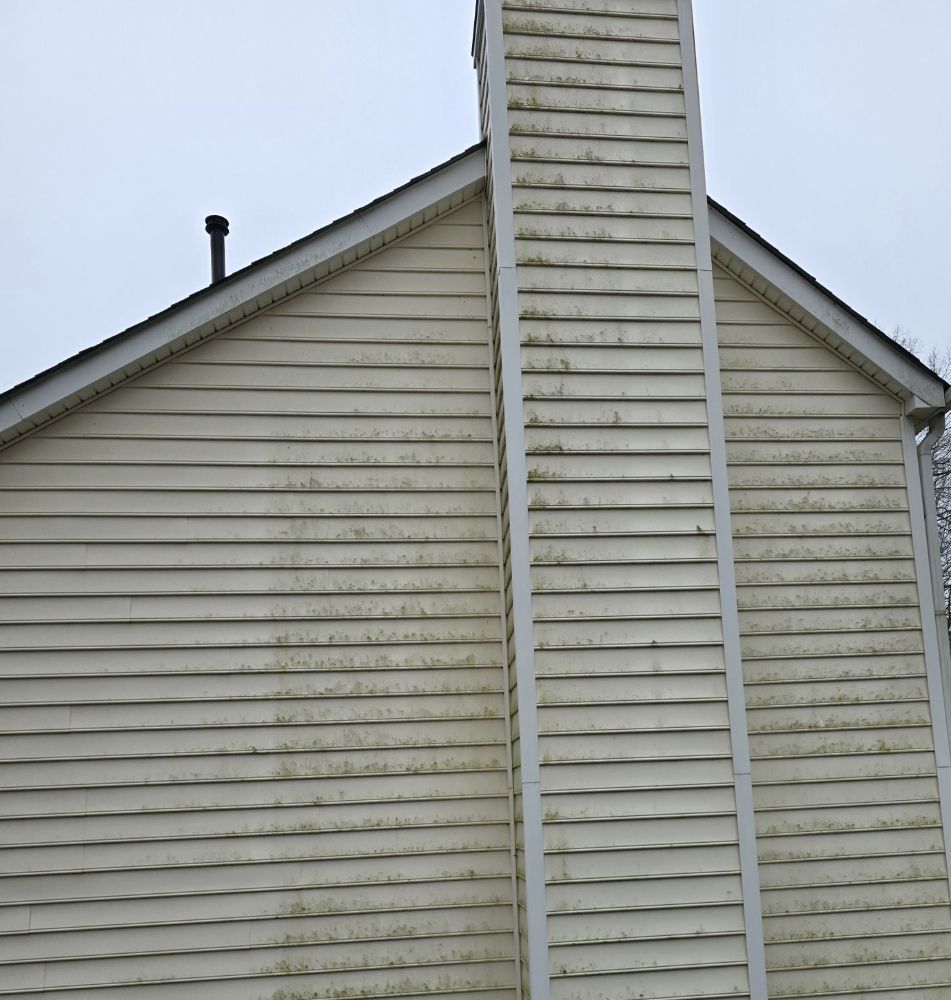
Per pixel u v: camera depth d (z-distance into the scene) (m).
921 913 4.90
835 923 4.84
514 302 4.58
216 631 4.66
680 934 4.11
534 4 4.92
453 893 4.57
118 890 4.37
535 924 4.03
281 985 4.40
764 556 5.18
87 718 4.49
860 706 5.08
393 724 4.70
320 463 4.89
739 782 4.27
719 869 4.18
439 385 5.05
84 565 4.62
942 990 4.83
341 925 4.48
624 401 4.57
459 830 4.64
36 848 4.36
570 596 4.35
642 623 4.37
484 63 5.28
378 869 4.55
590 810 4.17
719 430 4.60
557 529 4.40
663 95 4.94
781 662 5.08
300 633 4.72
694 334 4.70
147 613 4.62
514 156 4.73
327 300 5.05
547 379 4.55
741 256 5.32
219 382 4.88
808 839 4.91
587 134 4.82
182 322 4.73
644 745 4.26
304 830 4.54
